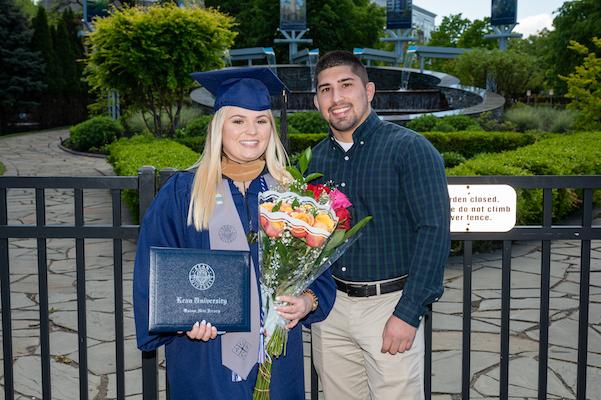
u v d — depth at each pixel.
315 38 41.28
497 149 15.07
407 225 2.46
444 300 5.46
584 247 2.76
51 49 34.88
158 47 14.02
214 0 43.22
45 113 35.06
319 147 2.65
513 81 25.52
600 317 5.03
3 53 32.12
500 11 37.00
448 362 4.17
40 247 2.72
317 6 41.34
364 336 2.50
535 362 4.14
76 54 38.28
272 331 2.16
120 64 14.17
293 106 22.78
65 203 10.70
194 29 14.14
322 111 2.51
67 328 4.83
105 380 3.93
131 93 15.48
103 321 5.00
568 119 18.14
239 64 35.44
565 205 8.41
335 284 2.37
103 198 11.13
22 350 4.41
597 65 16.64
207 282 1.95
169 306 1.92
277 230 2.03
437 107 23.06
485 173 7.30
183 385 2.14
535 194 7.14
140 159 9.41
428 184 2.31
